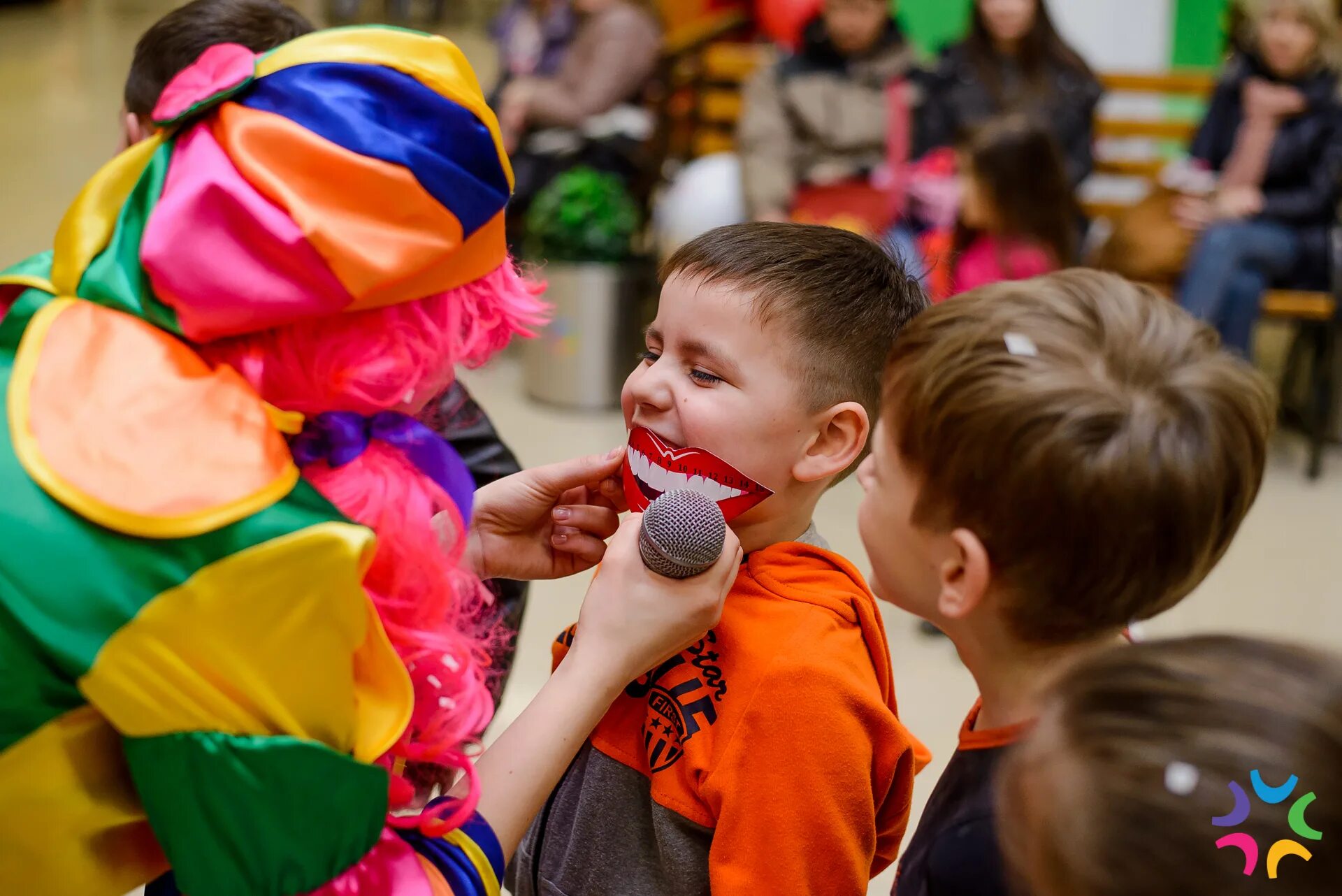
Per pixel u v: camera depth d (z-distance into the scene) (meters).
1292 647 0.55
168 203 0.72
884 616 2.63
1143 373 0.71
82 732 0.70
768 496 0.93
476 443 1.33
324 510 0.71
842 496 3.11
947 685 2.37
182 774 0.69
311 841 0.71
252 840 0.70
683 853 0.89
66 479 0.68
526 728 0.82
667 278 0.96
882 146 3.52
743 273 0.92
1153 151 4.36
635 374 0.96
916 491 0.78
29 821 0.70
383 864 0.75
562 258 3.57
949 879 0.75
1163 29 4.37
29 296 0.77
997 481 0.72
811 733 0.85
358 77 0.74
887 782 0.89
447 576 0.79
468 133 0.76
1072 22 4.38
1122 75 3.99
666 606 0.84
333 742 0.72
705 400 0.92
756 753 0.85
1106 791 0.52
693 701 0.89
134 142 1.42
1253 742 0.50
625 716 0.94
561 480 0.99
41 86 7.16
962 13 4.54
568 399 3.61
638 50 4.11
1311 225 3.51
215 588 0.68
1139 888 0.51
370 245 0.72
